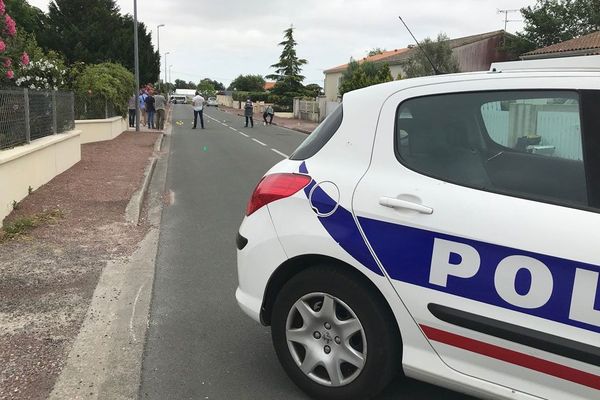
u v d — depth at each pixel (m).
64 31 33.56
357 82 32.28
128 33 36.16
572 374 2.28
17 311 4.20
